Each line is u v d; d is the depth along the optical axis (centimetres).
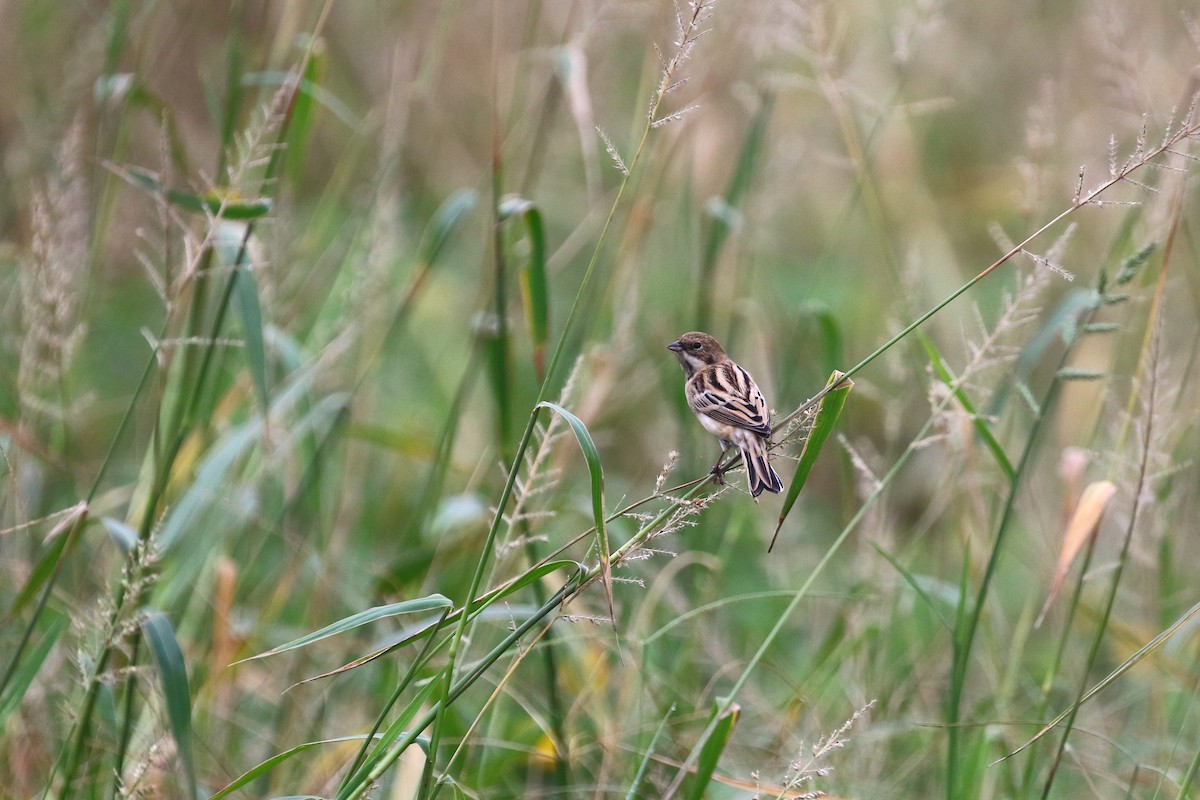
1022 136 1789
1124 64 1209
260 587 1130
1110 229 1336
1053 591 816
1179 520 1138
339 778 876
